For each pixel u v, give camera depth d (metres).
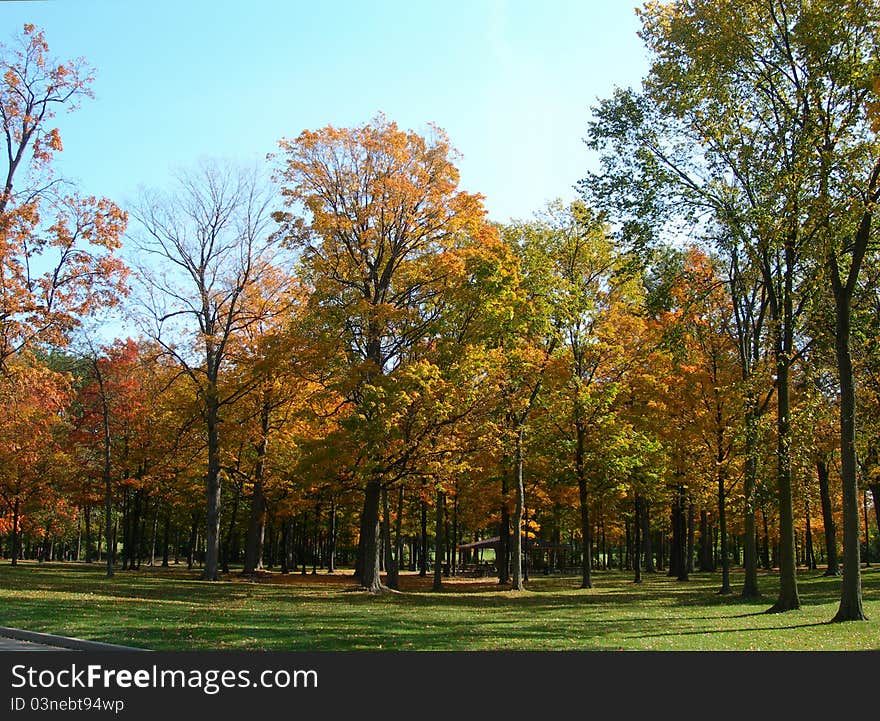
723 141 19.38
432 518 54.44
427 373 23.86
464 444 27.23
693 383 27.33
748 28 18.27
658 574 50.88
